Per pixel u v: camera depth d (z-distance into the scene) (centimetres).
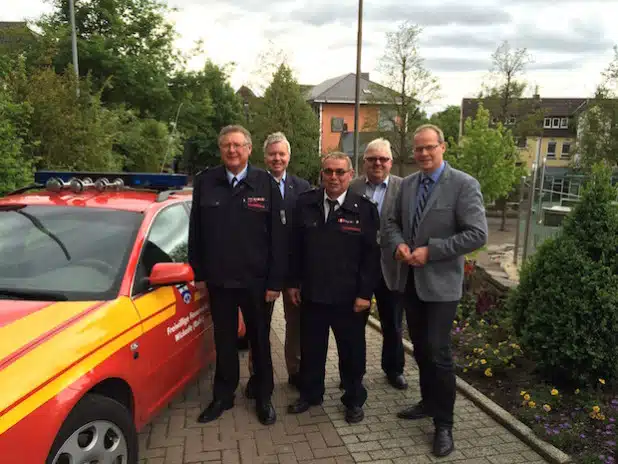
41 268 294
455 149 2095
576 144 3300
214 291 351
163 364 311
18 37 1630
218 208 338
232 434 347
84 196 364
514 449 332
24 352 217
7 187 661
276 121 2692
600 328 368
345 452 328
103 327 256
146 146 1864
